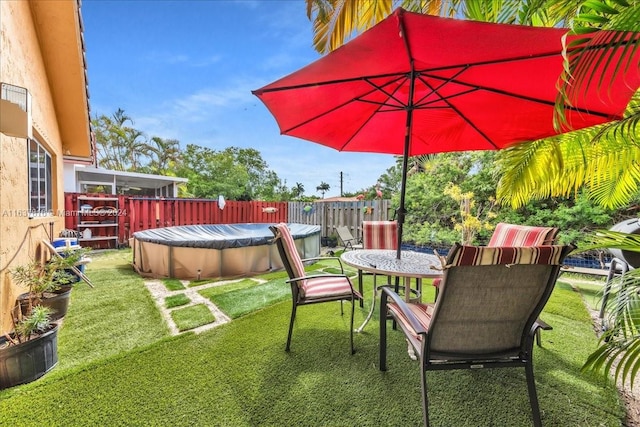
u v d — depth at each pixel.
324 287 2.56
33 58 3.52
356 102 2.53
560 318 2.96
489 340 1.56
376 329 2.77
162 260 4.65
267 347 2.40
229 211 9.66
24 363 1.90
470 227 4.73
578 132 2.49
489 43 1.54
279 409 1.70
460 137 3.12
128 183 12.80
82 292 3.84
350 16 2.54
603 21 1.29
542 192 3.09
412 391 1.87
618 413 1.68
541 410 1.71
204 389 1.87
